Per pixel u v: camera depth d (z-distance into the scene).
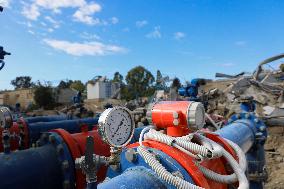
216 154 0.70
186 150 0.65
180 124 0.73
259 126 1.33
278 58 3.36
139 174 0.58
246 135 1.15
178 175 0.58
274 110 2.89
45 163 0.93
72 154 1.00
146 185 0.55
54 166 0.95
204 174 0.66
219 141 0.81
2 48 1.45
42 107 11.46
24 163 0.88
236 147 0.84
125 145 0.67
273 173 2.13
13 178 0.84
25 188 0.86
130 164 0.65
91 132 1.23
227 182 0.69
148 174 0.58
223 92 3.32
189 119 0.71
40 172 0.91
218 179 0.67
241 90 3.28
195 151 0.65
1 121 0.93
